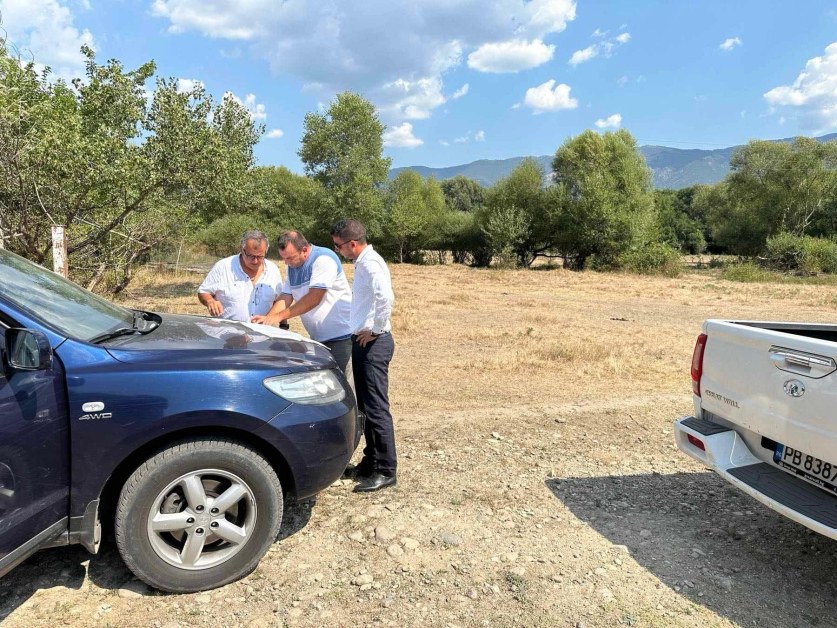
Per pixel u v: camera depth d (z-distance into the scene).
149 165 11.30
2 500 2.30
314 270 4.11
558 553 3.19
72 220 10.97
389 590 2.78
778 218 46.84
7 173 9.38
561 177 42.25
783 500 2.79
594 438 5.07
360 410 3.92
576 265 41.25
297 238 4.16
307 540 3.22
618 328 12.27
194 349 2.87
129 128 13.31
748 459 3.20
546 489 4.02
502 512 3.64
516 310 15.05
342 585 2.81
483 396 6.43
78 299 3.17
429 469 4.27
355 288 3.76
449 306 15.63
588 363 8.29
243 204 16.41
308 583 2.82
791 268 39.62
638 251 37.81
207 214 18.80
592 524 3.54
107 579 2.80
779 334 2.96
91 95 12.99
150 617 2.53
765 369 3.03
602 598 2.78
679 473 4.38
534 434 5.11
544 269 40.41
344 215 46.00
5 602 2.60
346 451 3.07
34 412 2.37
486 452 4.64
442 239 46.62
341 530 3.34
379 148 48.50
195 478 2.68
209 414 2.64
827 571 3.09
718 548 3.30
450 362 8.26
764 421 3.03
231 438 2.76
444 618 2.59
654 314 15.30
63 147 9.58
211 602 2.65
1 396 2.30
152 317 3.52
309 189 48.47
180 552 2.71
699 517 3.68
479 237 44.81
